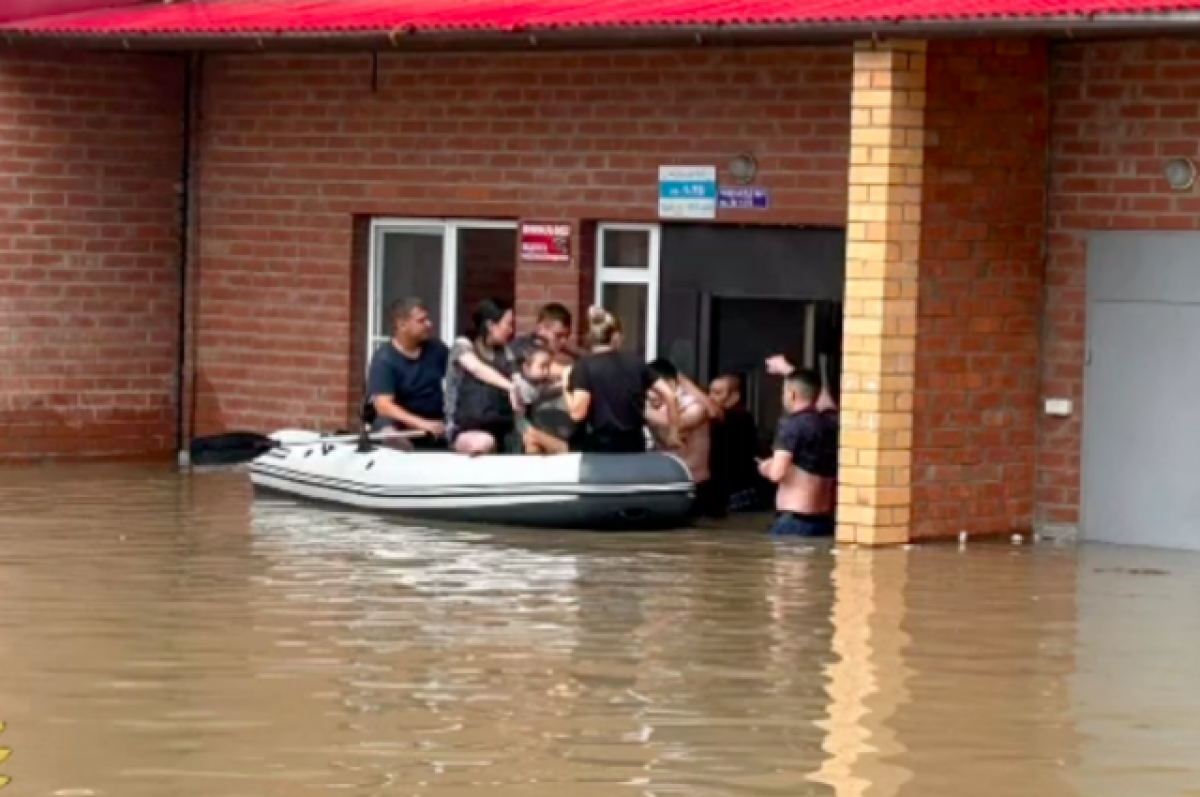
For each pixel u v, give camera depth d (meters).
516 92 54.06
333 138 57.31
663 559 42.41
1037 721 28.98
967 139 45.44
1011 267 46.44
